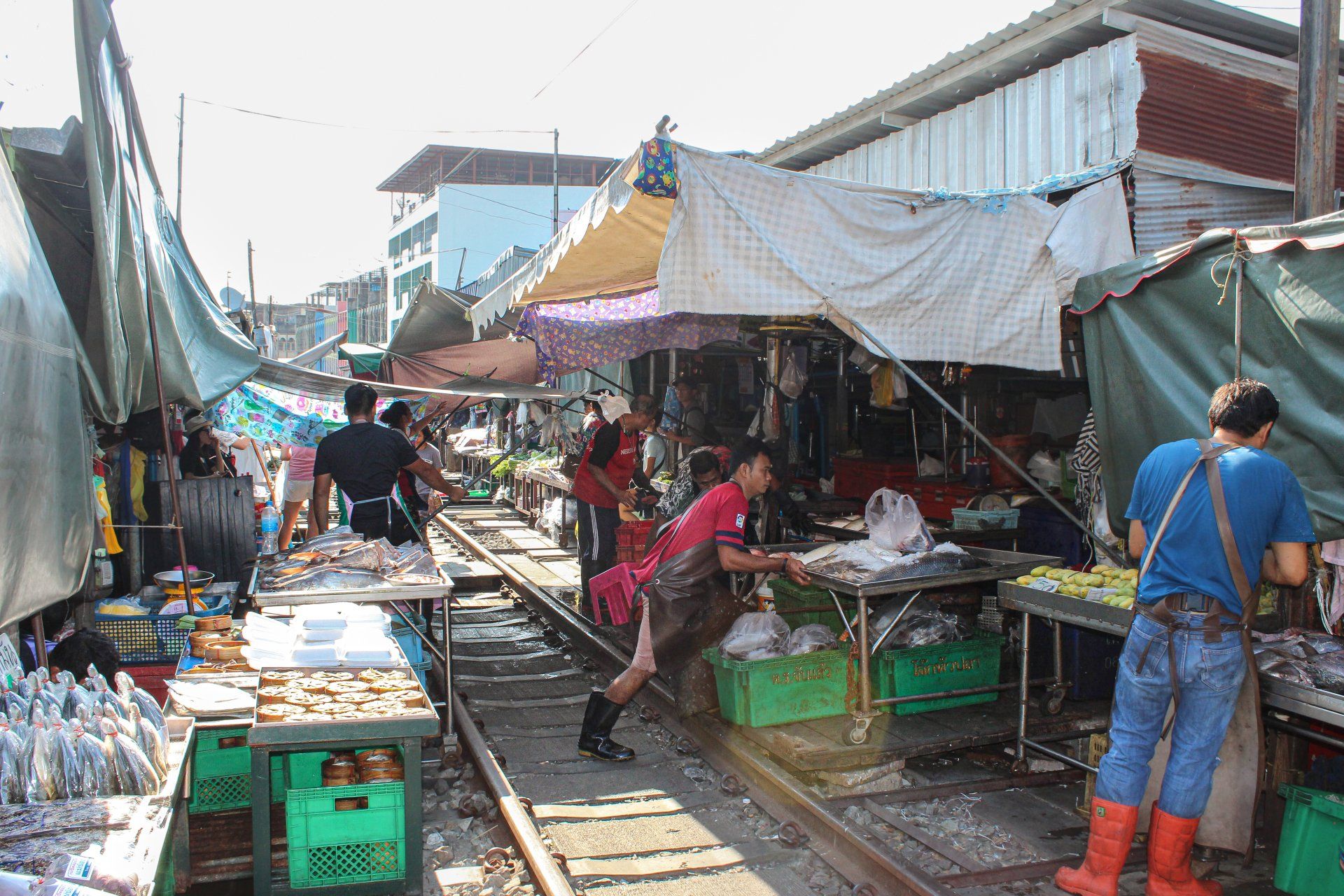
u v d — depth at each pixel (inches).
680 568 206.4
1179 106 243.6
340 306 2780.5
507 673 284.4
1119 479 200.5
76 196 202.2
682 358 433.4
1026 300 212.5
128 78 188.4
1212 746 137.8
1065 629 220.5
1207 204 246.2
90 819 105.6
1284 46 277.9
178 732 135.9
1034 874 151.0
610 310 369.4
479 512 722.2
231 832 153.6
